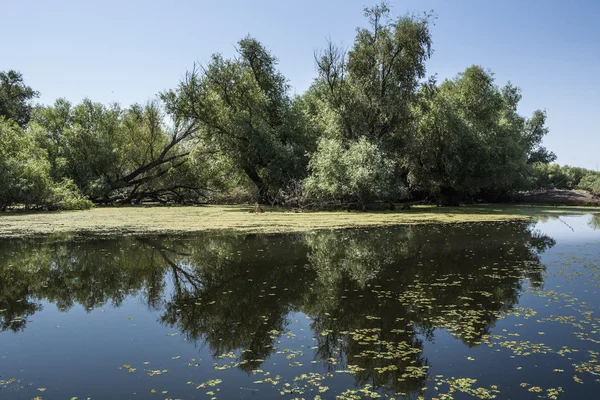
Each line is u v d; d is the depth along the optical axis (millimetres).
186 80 25000
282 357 4406
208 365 4207
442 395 3588
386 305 6117
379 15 24562
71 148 26703
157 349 4613
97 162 27328
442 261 9148
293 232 13719
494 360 4277
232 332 5125
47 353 4500
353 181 20844
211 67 25469
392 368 4129
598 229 15000
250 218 18250
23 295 6715
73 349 4609
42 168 21922
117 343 4781
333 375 3979
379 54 24500
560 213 22766
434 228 14828
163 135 30734
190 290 6957
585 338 4836
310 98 32719
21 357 4395
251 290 6926
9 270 8359
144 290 6980
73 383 3812
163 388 3723
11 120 24312
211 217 18734
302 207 22406
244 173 27828
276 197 24953
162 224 15953
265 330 5191
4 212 21438
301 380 3881
